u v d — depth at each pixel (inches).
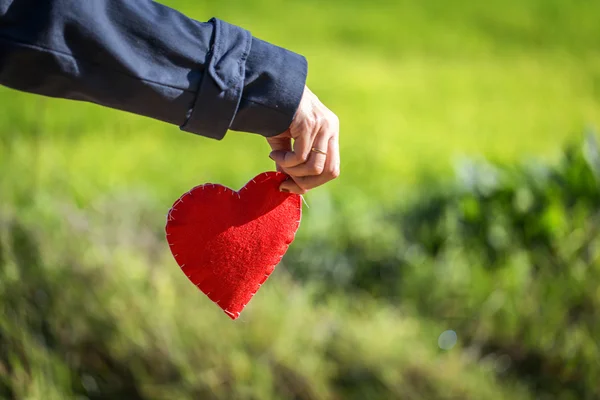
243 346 97.2
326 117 47.3
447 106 295.0
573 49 420.5
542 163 132.7
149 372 94.0
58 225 100.9
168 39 42.4
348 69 327.0
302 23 393.1
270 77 44.7
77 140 205.8
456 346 110.3
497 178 128.3
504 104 308.2
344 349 101.1
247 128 45.9
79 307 94.1
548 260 117.0
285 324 100.3
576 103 319.3
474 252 122.3
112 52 40.7
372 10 443.2
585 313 110.5
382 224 133.0
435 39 405.4
